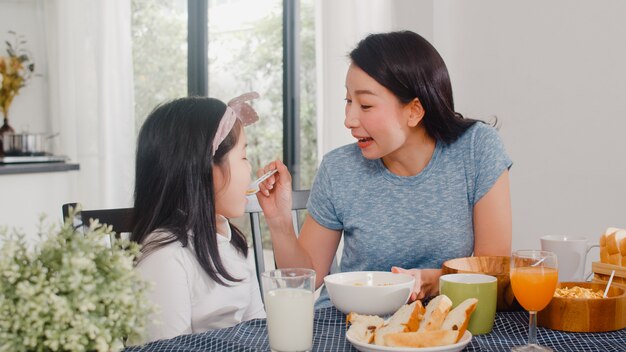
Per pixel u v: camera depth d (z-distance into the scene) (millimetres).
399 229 1481
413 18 2709
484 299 1014
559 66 2352
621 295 1055
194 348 938
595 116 2270
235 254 1468
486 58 2559
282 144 3424
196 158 1291
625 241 1195
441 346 872
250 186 1411
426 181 1481
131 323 721
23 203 3209
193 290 1301
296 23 3311
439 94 1405
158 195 1294
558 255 1337
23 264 690
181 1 3783
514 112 2490
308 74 3283
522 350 924
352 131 1417
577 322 1009
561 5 2330
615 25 2201
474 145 1478
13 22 4191
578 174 2324
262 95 3512
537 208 2447
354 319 1018
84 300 672
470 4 2584
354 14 2723
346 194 1527
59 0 3850
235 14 3600
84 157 3764
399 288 1079
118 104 3637
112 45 3621
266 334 1021
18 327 664
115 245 747
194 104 1338
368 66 1366
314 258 1562
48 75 4141
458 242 1465
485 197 1449
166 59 3830
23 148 3471
